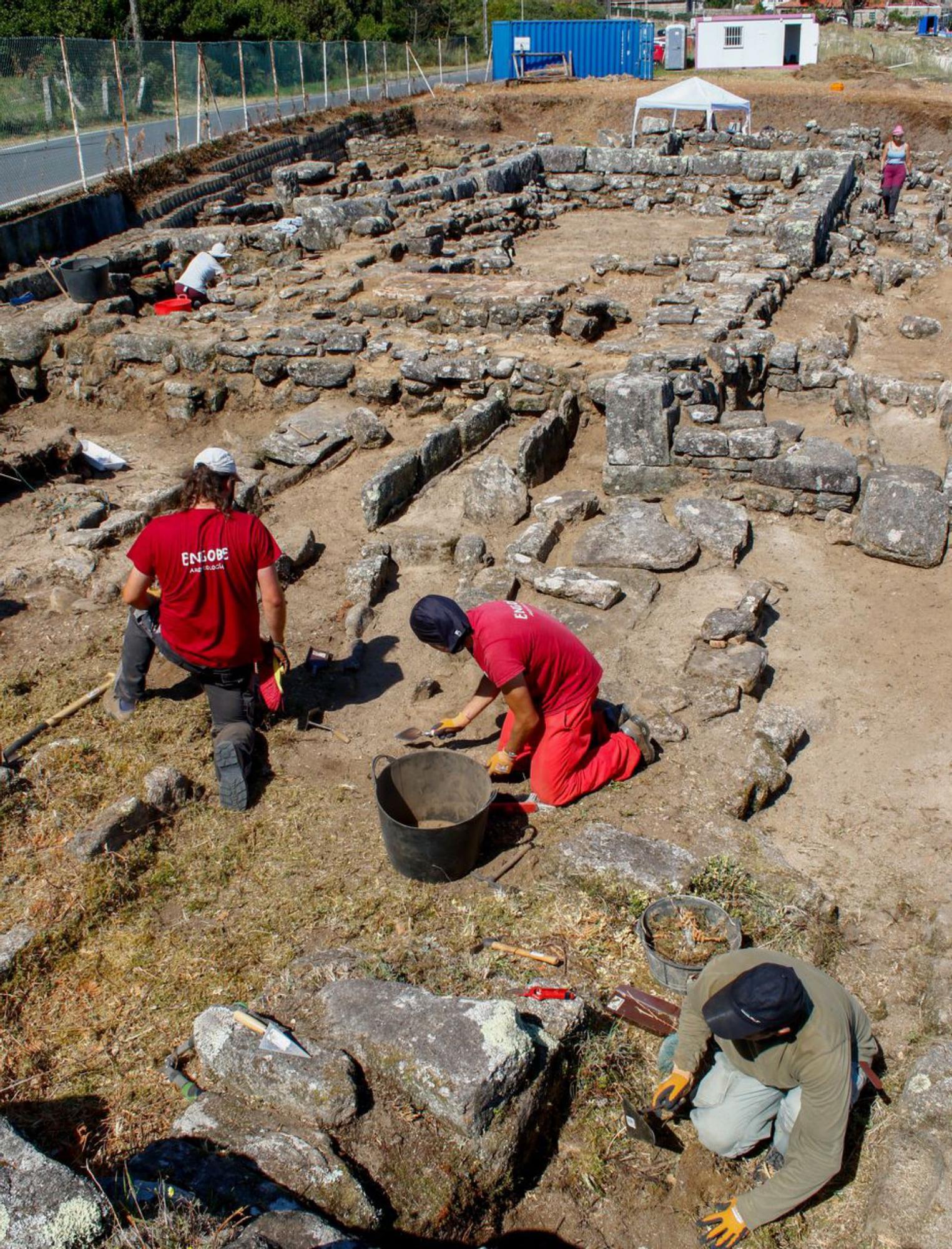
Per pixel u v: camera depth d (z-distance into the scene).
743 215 17.31
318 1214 2.91
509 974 3.84
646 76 36.69
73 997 3.82
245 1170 3.02
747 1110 3.22
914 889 4.46
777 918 4.12
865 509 6.98
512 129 30.61
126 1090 3.45
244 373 10.00
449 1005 3.43
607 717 4.96
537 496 7.98
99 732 5.29
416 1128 3.22
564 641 4.52
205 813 4.76
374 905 4.21
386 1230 2.98
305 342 9.88
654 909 4.03
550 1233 3.18
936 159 23.67
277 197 18.39
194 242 13.74
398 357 9.62
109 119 20.94
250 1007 3.67
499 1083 3.18
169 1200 2.82
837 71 34.34
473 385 9.15
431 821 4.67
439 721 5.46
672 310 10.35
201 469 4.82
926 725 5.49
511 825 4.64
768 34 39.31
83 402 10.50
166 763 5.04
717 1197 3.29
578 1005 3.63
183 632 4.84
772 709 5.39
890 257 15.38
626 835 4.48
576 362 9.15
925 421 9.26
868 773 5.19
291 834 4.62
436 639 4.40
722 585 6.46
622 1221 3.22
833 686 5.84
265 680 5.18
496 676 4.36
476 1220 3.14
